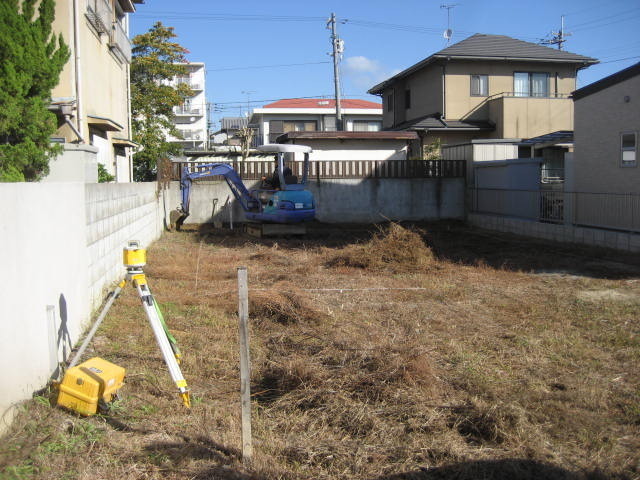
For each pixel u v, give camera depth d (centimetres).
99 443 365
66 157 896
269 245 1444
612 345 600
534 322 689
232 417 412
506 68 2592
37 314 430
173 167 1914
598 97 1500
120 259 888
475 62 2567
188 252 1277
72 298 549
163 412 420
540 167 1814
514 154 2078
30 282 416
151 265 1062
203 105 5244
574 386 478
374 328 661
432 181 2083
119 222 881
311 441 380
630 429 406
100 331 604
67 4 1209
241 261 1161
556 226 1473
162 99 2738
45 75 774
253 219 1648
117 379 424
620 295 847
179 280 934
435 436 388
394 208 2070
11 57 721
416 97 2836
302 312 699
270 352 567
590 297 834
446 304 793
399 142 2305
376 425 395
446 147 2247
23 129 734
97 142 1466
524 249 1351
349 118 4078
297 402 433
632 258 1170
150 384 468
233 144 3916
